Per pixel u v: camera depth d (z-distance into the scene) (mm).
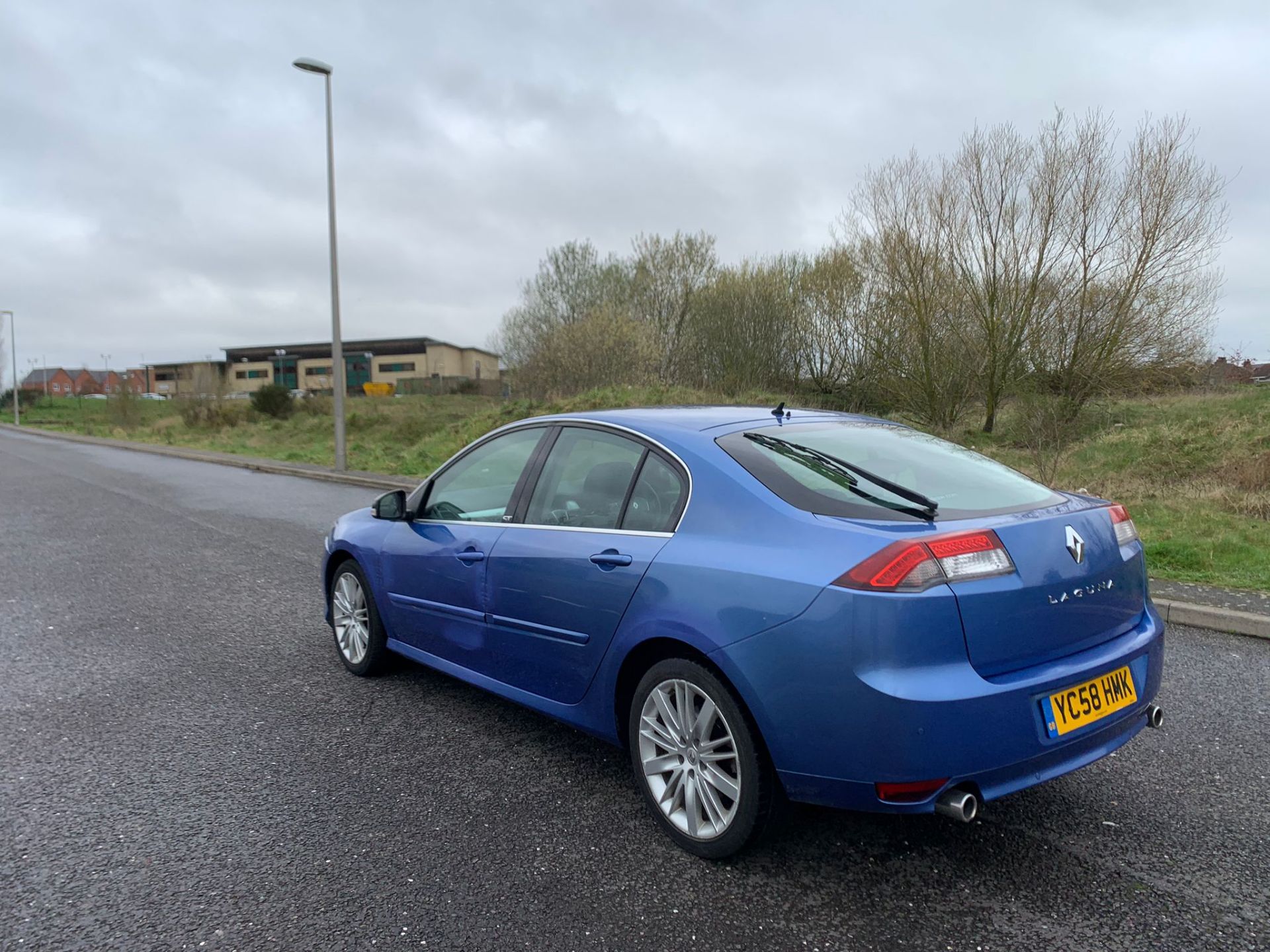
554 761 3744
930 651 2408
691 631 2785
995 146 18844
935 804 2457
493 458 4086
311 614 6375
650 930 2500
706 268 38938
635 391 24453
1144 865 2828
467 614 3887
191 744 3955
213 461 23875
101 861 2934
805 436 3324
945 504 2869
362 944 2451
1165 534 8242
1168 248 17031
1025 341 18891
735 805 2756
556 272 42562
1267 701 4352
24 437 43031
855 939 2445
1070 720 2629
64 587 7359
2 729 4152
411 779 3564
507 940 2461
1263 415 14297
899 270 20562
